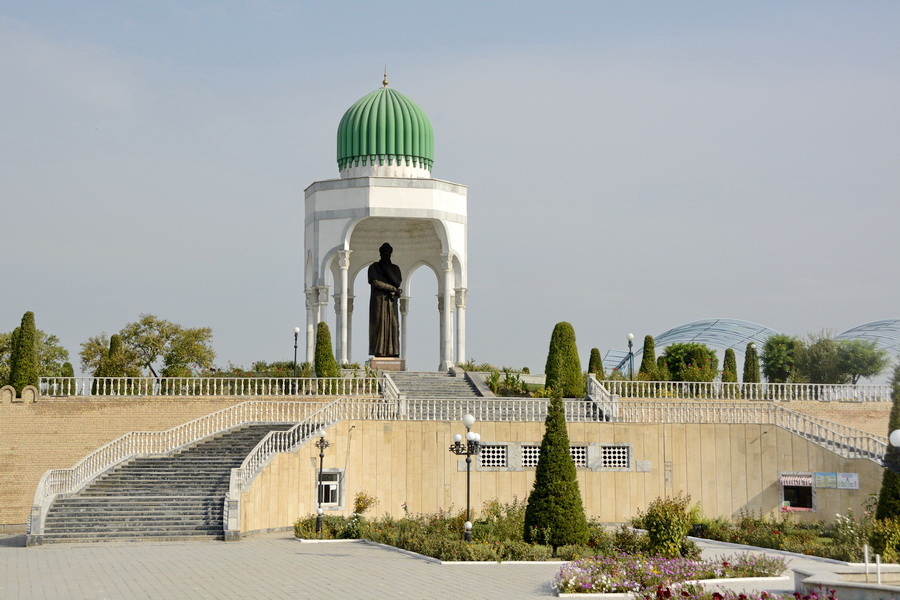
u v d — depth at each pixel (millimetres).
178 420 43062
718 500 41594
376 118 54094
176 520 34344
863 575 22703
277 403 42969
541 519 30562
